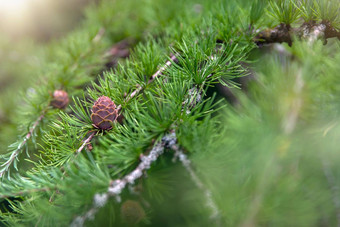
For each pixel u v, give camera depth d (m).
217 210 0.36
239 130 0.35
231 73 0.41
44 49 0.63
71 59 0.54
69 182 0.36
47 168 0.40
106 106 0.39
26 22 0.82
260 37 0.43
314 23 0.40
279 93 0.35
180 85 0.38
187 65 0.41
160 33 0.54
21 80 0.64
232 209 0.35
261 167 0.34
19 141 0.45
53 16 0.82
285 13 0.42
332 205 0.36
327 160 0.36
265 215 0.35
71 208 0.36
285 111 0.34
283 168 0.35
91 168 0.37
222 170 0.36
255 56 0.47
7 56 0.66
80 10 0.83
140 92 0.42
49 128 0.47
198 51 0.40
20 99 0.58
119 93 0.41
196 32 0.46
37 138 0.46
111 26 0.59
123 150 0.37
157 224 0.43
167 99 0.38
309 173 0.36
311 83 0.34
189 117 0.37
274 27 0.43
